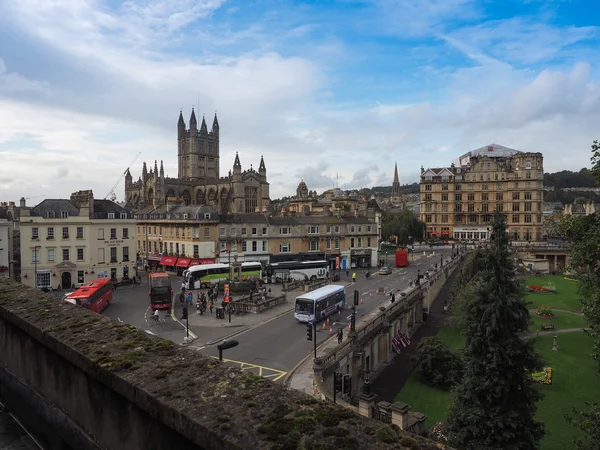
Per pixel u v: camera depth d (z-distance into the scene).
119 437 5.48
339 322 45.22
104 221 68.12
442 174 138.62
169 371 5.50
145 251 89.62
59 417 6.67
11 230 68.31
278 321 45.41
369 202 138.38
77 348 6.19
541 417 32.66
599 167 20.53
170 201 96.06
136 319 46.38
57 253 64.38
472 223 135.25
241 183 123.06
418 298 56.88
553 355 46.34
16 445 7.07
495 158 144.38
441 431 26.41
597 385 38.50
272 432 4.20
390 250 128.25
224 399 4.82
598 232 20.14
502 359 23.84
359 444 4.13
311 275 73.00
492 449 22.22
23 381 7.76
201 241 75.75
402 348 47.34
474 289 25.84
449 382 37.12
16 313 7.96
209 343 37.53
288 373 30.06
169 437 4.77
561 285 86.50
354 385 33.91
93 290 46.81
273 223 82.69
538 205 126.38
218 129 181.25
